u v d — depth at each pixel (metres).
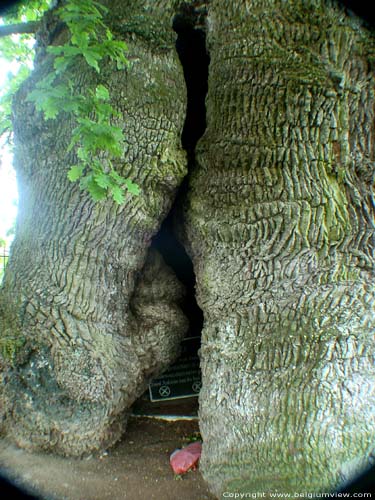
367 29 3.36
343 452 2.78
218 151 3.45
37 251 3.54
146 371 3.97
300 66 3.20
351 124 3.32
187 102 4.02
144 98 3.40
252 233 3.27
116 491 3.35
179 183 3.62
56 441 3.57
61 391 3.48
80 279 3.47
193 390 4.72
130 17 3.43
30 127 3.63
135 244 3.66
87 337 3.48
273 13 3.24
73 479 3.43
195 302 4.77
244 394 3.11
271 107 3.24
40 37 3.92
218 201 3.45
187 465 3.59
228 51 3.36
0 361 3.51
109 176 2.79
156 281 4.15
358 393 2.92
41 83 2.56
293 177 3.22
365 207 3.25
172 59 3.59
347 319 3.07
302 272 3.19
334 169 3.27
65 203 3.45
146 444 4.00
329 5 3.26
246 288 3.30
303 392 2.95
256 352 3.17
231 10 3.37
